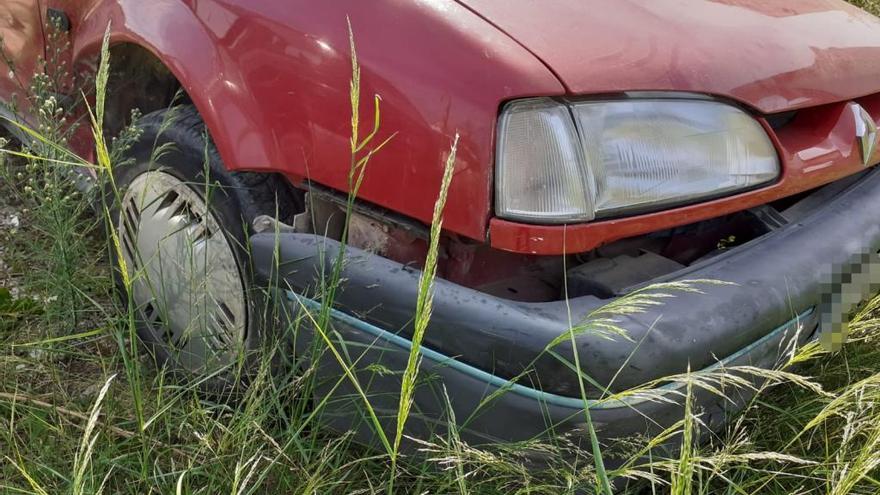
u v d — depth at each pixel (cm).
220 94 177
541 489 143
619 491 157
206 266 189
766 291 158
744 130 169
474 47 150
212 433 169
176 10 191
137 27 196
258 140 173
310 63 166
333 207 177
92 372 200
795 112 191
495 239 147
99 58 219
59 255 202
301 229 177
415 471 162
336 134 164
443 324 145
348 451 172
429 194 153
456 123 148
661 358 140
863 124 191
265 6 173
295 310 164
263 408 170
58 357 201
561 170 146
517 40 152
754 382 163
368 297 154
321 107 165
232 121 176
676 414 147
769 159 174
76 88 236
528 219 146
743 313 152
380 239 169
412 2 159
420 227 158
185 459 167
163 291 193
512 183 145
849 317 190
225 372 188
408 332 150
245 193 182
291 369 169
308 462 158
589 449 142
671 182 158
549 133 146
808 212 188
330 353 159
